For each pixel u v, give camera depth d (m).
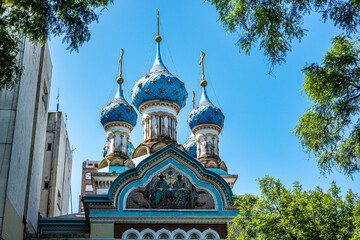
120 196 32.22
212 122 48.88
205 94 52.00
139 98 47.03
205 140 48.38
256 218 24.81
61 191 49.59
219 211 32.34
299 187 25.73
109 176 41.62
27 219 29.42
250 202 26.17
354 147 16.92
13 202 25.55
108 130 47.56
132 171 32.75
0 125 25.38
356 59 16.98
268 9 16.91
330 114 17.34
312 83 17.41
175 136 46.19
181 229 31.81
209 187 33.03
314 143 17.44
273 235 23.97
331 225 23.80
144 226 31.72
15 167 25.86
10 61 18.92
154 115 46.00
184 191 32.81
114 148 46.31
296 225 23.84
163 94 46.25
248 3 17.12
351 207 24.45
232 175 45.00
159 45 51.06
